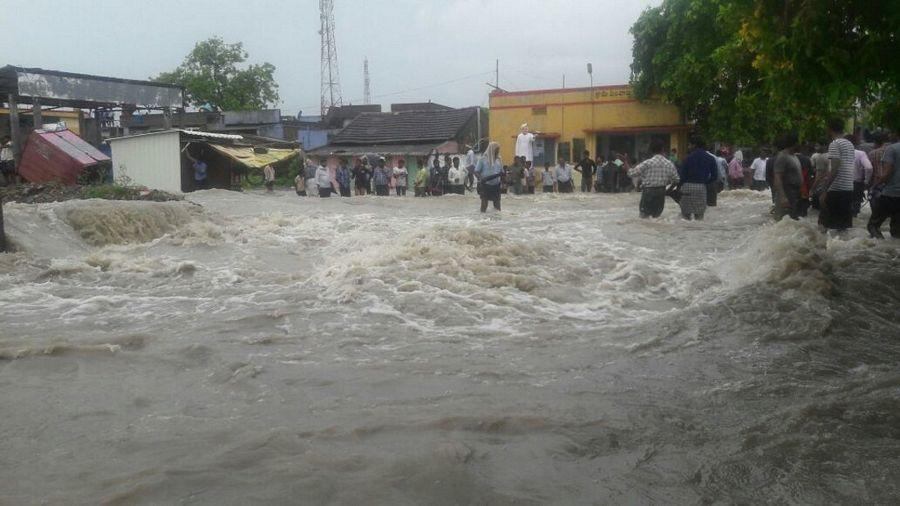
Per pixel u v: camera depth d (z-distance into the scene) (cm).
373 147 3875
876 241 989
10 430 415
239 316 683
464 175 2669
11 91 2581
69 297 787
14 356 559
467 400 456
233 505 325
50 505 326
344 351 570
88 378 511
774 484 346
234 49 4988
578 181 3350
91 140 3148
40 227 1151
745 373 512
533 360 546
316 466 361
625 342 596
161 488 340
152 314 701
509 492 338
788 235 850
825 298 703
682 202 1374
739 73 2614
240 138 3048
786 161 1161
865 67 673
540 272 877
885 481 346
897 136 1056
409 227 1377
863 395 461
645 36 3008
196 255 1073
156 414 438
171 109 3112
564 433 404
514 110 3494
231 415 434
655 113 3247
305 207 1856
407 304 716
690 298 771
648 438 399
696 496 336
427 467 358
